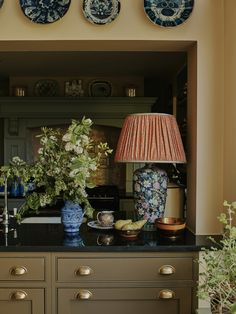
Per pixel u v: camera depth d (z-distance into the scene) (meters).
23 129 4.70
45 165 1.86
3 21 1.92
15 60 3.84
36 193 1.90
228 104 1.85
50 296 1.72
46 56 3.68
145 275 1.72
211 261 1.28
